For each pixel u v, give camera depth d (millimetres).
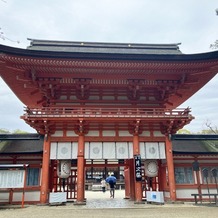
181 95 23500
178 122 18906
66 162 18656
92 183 52719
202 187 19938
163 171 20188
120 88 20625
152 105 20578
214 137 24531
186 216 11648
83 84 19359
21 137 22641
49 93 19859
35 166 19172
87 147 18297
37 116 17359
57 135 18391
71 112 18219
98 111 18328
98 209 14727
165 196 19438
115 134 18734
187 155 20766
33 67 18219
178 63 18641
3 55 16500
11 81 20156
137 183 17656
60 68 18516
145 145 18859
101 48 24172
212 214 12305
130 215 12141
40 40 24109
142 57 18062
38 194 18234
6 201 17812
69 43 24750
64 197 17328
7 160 19516
